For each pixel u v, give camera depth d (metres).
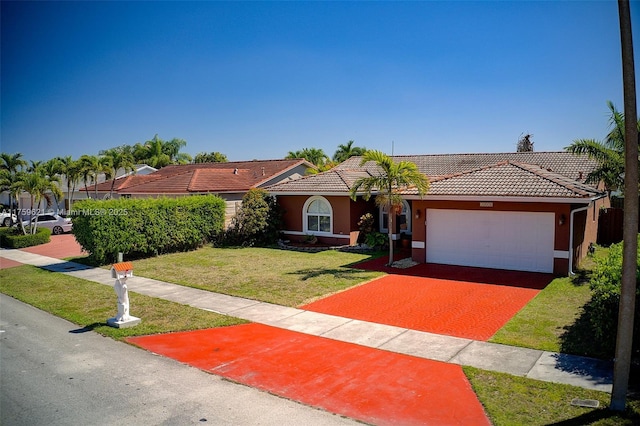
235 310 12.12
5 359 9.02
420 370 8.04
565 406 6.54
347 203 22.11
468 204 16.72
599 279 8.61
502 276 15.20
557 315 10.89
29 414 6.77
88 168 34.25
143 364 8.66
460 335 9.80
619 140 15.62
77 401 7.16
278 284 14.92
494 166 18.47
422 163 27.70
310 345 9.44
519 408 6.53
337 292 13.68
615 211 22.64
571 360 8.22
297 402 7.01
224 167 36.75
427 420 6.37
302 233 23.95
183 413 6.71
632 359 7.86
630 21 6.12
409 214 21.78
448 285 14.21
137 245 20.12
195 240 22.78
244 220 23.70
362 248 21.61
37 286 15.72
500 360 8.35
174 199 22.25
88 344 9.82
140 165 46.16
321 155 55.41
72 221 20.00
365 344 9.41
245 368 8.35
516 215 15.91
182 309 12.28
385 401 6.96
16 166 29.84
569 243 15.02
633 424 5.95
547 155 25.02
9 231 28.61
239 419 6.52
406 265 17.47
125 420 6.54
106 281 16.23
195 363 8.65
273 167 33.53
